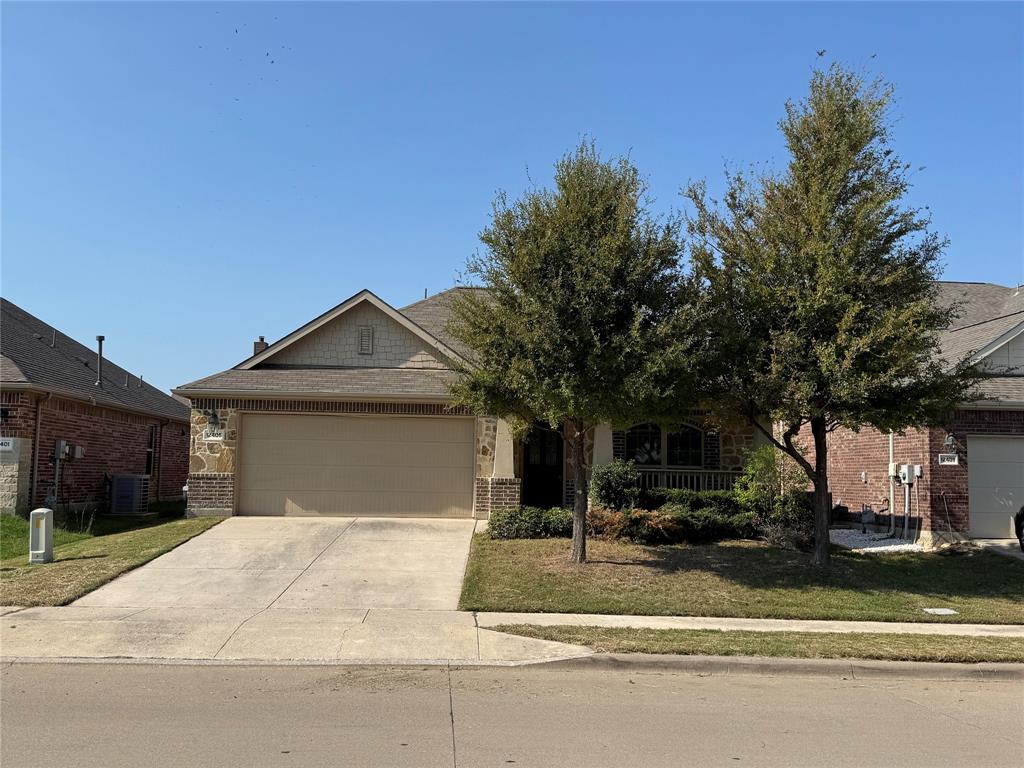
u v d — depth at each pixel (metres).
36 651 8.12
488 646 8.52
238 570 12.39
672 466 18.72
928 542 15.82
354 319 19.08
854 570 13.13
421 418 17.44
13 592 10.67
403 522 16.56
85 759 5.18
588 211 11.47
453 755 5.36
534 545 14.36
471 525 16.38
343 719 6.14
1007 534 16.33
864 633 9.47
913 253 12.02
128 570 12.16
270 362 18.88
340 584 11.63
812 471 13.19
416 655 8.19
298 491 17.20
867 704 6.94
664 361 10.68
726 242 12.24
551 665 8.00
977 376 12.20
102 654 8.06
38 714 6.17
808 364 11.41
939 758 5.52
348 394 17.08
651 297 11.38
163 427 25.53
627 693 7.10
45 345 21.14
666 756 5.44
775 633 9.30
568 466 19.22
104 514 20.03
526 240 11.60
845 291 11.56
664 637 8.88
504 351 11.57
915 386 11.69
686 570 12.66
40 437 17.55
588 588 11.41
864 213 11.34
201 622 9.38
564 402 10.86
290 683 7.22
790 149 12.56
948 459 16.08
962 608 11.12
